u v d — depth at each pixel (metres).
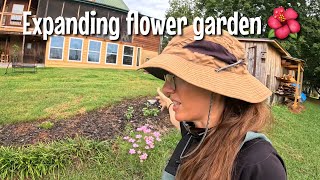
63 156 3.98
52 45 17.20
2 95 7.38
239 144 0.82
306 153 6.04
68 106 6.42
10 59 19.89
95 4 18.03
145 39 20.30
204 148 0.86
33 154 3.93
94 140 4.52
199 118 0.89
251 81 0.88
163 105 1.57
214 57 0.85
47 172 3.78
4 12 19.31
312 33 22.77
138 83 11.06
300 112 12.62
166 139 4.82
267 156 0.79
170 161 1.17
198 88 0.86
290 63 14.23
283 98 14.25
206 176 0.83
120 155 4.13
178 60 0.87
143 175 3.82
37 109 6.14
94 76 12.35
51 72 13.08
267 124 0.89
